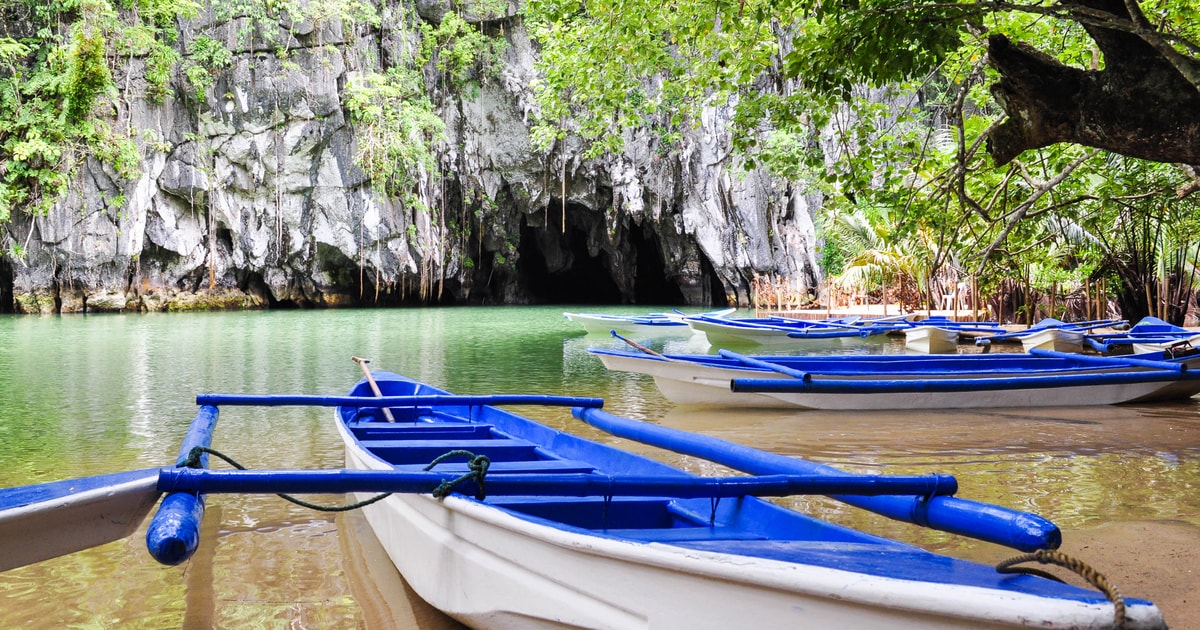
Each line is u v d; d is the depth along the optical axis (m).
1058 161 9.81
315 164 32.84
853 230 25.98
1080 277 18.17
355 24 32.91
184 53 31.42
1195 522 4.41
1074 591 1.92
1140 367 9.29
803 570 2.07
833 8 5.82
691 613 2.28
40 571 3.86
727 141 34.50
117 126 30.16
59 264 30.33
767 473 3.38
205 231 32.75
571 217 38.69
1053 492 5.17
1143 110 4.99
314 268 34.34
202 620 3.31
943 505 2.71
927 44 5.60
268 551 4.14
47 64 29.31
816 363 9.62
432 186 34.69
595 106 10.65
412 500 3.62
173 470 2.83
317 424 7.66
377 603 3.49
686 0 9.12
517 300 42.09
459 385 10.47
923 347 15.38
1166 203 11.68
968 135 11.45
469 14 34.22
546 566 2.71
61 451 6.44
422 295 36.16
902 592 1.93
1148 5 8.38
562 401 5.61
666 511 3.63
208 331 21.02
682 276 38.66
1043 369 9.81
